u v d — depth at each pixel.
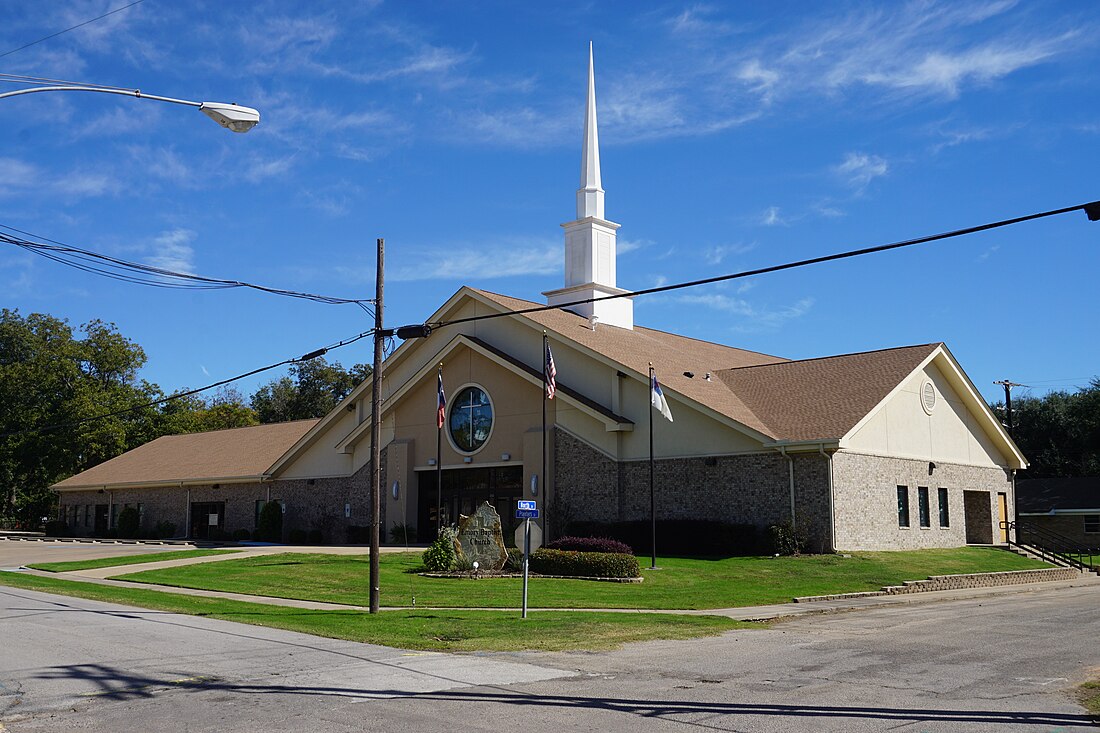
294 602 22.03
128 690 11.23
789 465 32.34
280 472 48.09
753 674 12.73
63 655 13.56
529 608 21.12
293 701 10.70
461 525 28.28
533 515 19.52
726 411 34.09
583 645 15.35
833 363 38.62
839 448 31.47
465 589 23.97
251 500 49.62
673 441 34.97
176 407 82.44
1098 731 9.33
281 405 95.56
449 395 41.56
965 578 29.94
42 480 71.62
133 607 19.94
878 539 33.34
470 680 12.05
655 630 17.28
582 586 25.03
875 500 33.53
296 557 32.03
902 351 37.84
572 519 36.78
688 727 9.48
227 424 86.75
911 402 36.53
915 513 35.66
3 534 63.19
